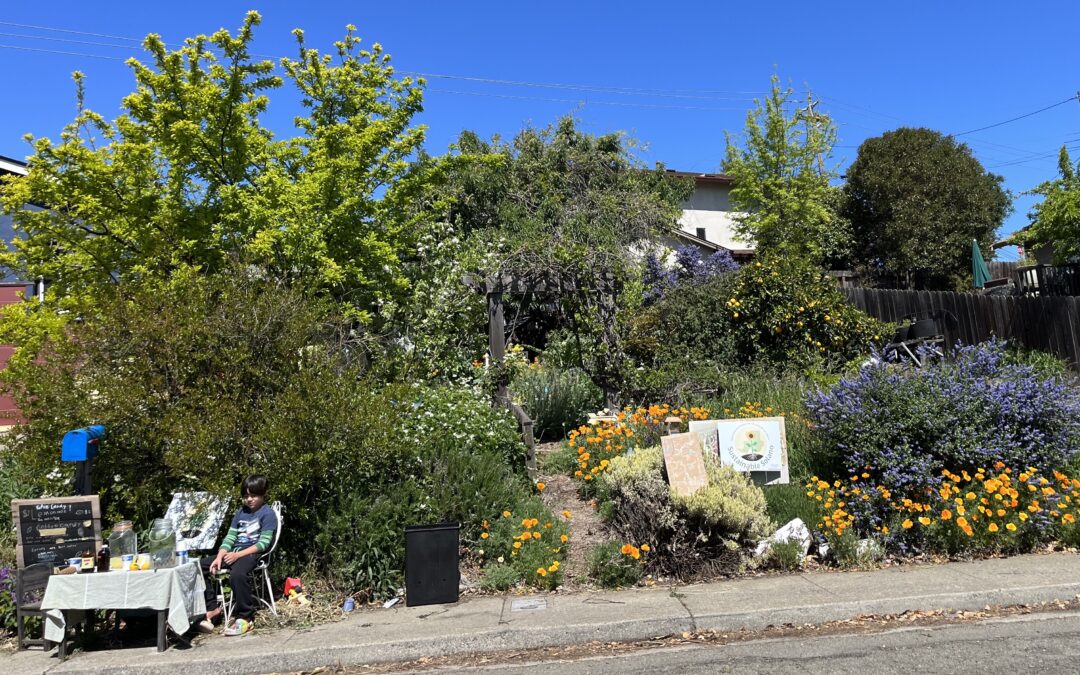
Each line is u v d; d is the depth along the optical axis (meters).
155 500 6.36
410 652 4.95
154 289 7.04
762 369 11.18
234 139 9.73
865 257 28.02
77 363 6.24
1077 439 7.05
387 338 10.11
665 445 6.46
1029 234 18.52
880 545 6.48
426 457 7.03
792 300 11.95
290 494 6.15
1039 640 4.67
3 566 5.80
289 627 5.53
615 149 21.31
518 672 4.60
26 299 9.98
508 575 6.16
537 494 7.83
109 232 9.64
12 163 13.59
